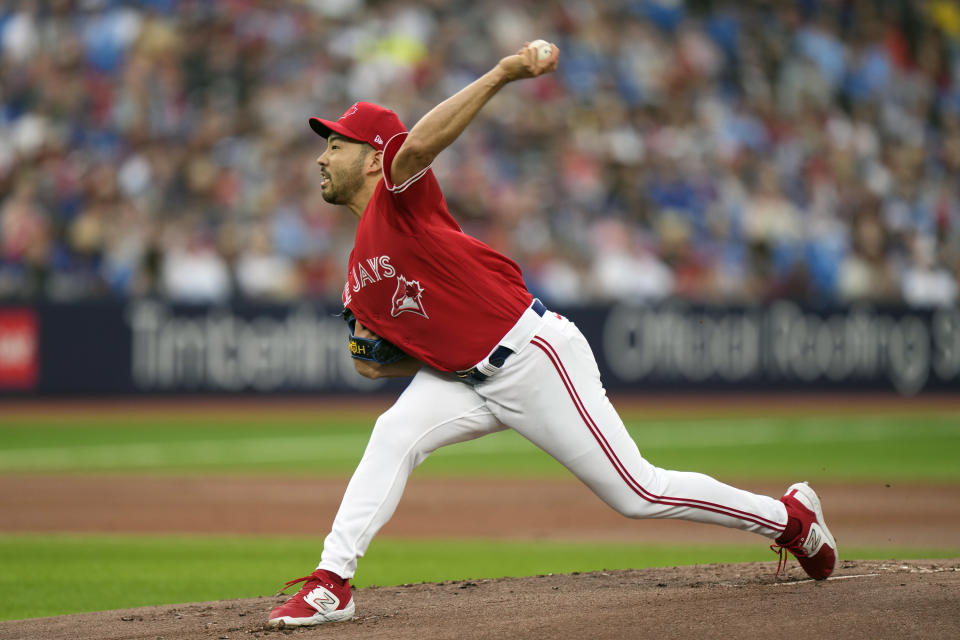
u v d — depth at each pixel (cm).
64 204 7112
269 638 1570
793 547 1747
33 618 1869
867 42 9438
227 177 7362
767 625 1500
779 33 9175
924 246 8725
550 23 8612
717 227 8106
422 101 8069
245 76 7819
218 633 1639
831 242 8362
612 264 7700
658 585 1888
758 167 8481
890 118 9231
